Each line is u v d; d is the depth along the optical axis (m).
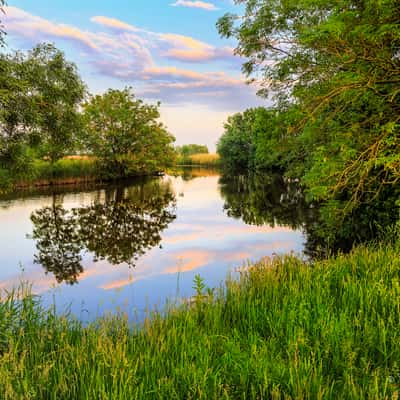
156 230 13.77
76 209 18.70
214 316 4.29
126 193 26.42
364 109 7.65
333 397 2.74
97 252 10.63
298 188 28.16
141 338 3.83
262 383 2.85
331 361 3.25
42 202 20.97
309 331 3.74
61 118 13.77
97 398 2.69
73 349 3.36
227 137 58.16
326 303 4.17
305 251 9.95
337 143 7.00
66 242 11.98
